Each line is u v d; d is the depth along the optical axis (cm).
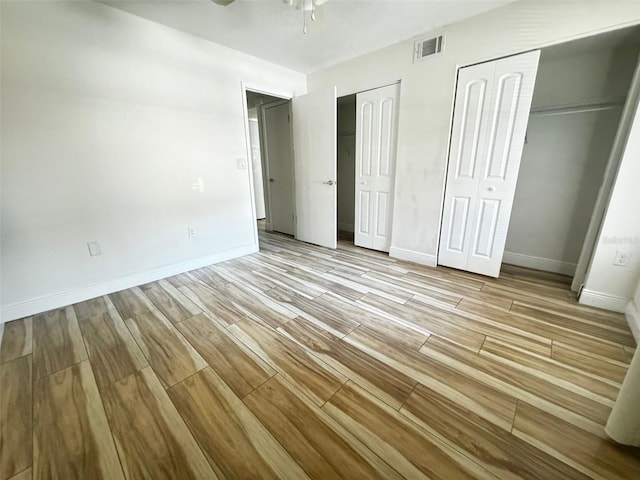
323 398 123
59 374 139
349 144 423
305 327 177
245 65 288
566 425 108
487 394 124
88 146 204
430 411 115
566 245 254
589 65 219
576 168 239
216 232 297
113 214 223
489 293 221
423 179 271
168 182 251
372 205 332
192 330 175
